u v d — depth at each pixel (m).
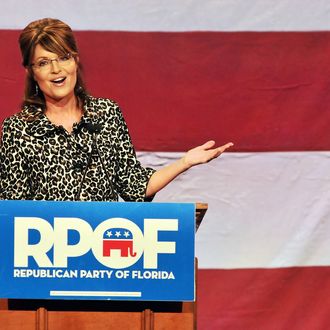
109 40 14.14
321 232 14.38
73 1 14.12
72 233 8.24
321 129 14.31
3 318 8.33
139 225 8.27
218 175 14.29
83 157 9.07
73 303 8.40
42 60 8.92
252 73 14.23
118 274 8.24
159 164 14.19
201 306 14.36
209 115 14.23
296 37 14.27
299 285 14.40
